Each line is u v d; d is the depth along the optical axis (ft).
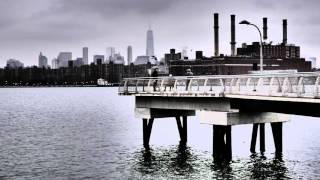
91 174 138.62
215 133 138.31
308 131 235.40
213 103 139.44
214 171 136.67
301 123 281.13
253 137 163.84
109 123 296.30
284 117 144.36
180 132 189.98
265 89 136.87
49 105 540.52
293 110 120.16
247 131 234.79
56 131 254.27
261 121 138.82
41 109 464.65
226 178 128.77
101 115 369.71
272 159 152.46
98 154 172.14
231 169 138.00
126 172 139.95
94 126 277.44
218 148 138.62
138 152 173.27
